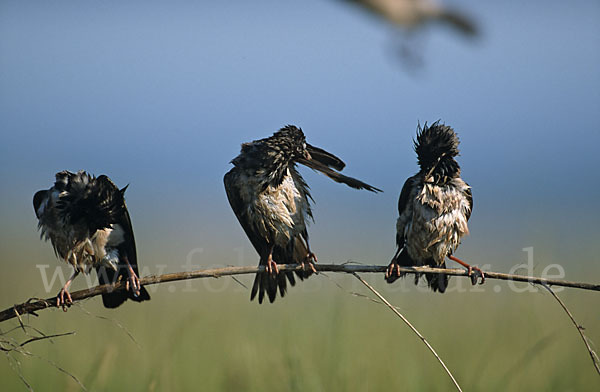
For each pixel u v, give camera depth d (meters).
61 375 12.26
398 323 17.17
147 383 11.73
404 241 10.80
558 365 13.34
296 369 11.30
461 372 13.24
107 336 14.89
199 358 13.54
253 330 15.88
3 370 12.62
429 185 10.34
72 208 9.83
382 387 12.15
